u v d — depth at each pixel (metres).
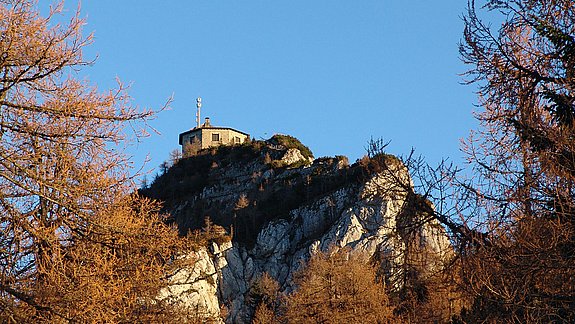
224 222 136.88
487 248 14.95
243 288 106.69
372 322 42.31
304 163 150.88
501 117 16.44
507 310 14.73
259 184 146.50
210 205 148.25
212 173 160.12
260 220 132.38
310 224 115.75
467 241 15.67
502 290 14.42
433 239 16.77
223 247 112.12
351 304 43.38
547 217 14.64
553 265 13.84
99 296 14.10
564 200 14.52
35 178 13.49
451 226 16.06
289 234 116.75
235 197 147.00
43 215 14.49
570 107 15.65
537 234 14.40
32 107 14.18
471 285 15.03
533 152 15.54
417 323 19.67
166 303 19.44
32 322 13.22
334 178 132.38
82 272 14.40
